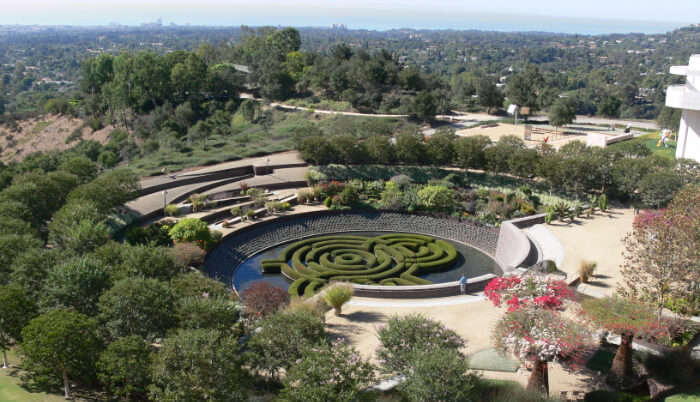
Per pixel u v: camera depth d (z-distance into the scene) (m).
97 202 64.44
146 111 168.75
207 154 101.94
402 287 53.22
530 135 126.69
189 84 167.88
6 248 45.00
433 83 182.12
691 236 36.00
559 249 63.94
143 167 93.75
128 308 34.94
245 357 32.59
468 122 148.88
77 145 143.50
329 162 95.38
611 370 35.28
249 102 155.88
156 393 29.23
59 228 54.28
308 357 28.97
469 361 36.44
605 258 60.44
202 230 65.56
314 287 61.28
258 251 74.25
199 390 28.56
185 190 83.19
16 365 36.91
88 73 193.75
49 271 39.88
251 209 80.88
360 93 162.88
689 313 40.53
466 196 85.38
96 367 32.25
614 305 34.91
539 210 80.00
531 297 33.72
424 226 82.44
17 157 164.25
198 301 36.34
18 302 35.81
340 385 28.22
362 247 75.00
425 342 32.75
